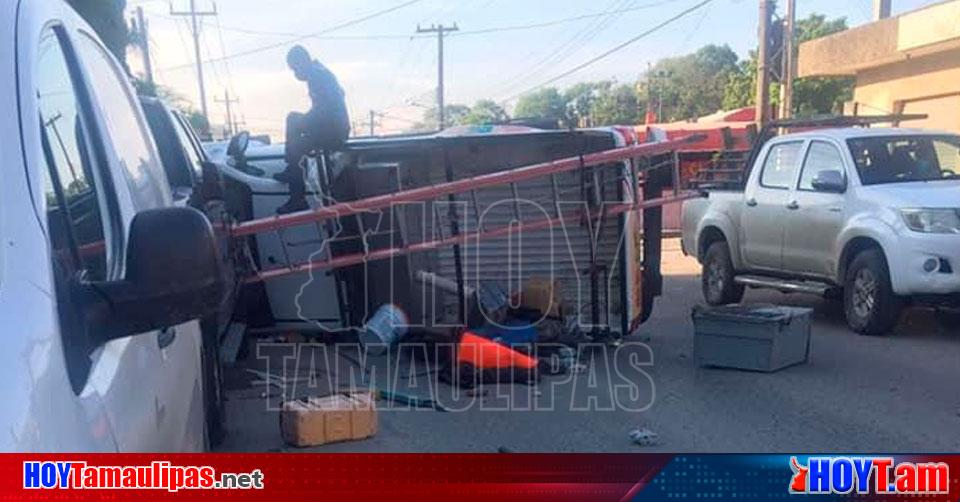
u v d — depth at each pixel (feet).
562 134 27.35
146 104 23.27
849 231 31.71
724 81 219.61
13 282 5.86
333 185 26.96
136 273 6.68
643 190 29.32
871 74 77.20
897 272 29.81
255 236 27.71
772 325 26.04
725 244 38.73
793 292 35.01
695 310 27.43
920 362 27.45
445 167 28.30
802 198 34.22
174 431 8.85
